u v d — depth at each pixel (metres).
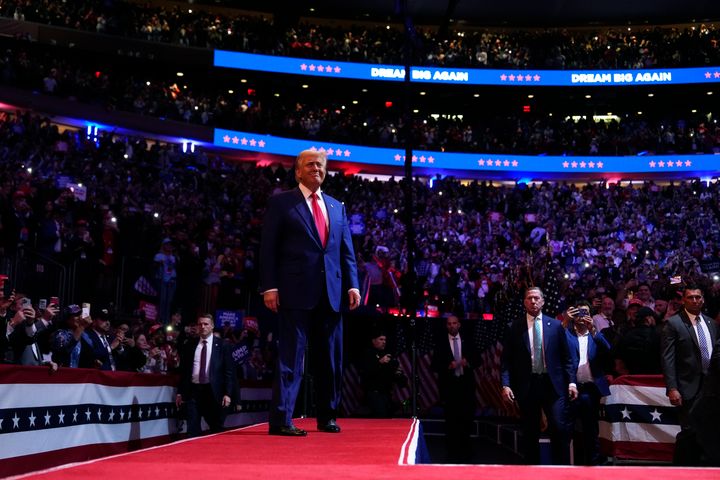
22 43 29.19
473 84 35.50
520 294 14.16
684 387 7.24
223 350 10.16
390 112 38.12
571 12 38.50
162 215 20.83
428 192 30.98
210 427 10.14
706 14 38.38
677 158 34.12
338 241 5.36
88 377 7.94
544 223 28.91
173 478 2.21
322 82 34.94
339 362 5.48
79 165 21.97
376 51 35.94
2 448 6.36
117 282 15.63
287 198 5.27
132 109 30.09
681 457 7.14
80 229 15.03
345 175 31.89
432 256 23.59
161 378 10.06
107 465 2.54
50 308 8.63
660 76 35.28
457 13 38.53
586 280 21.58
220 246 20.23
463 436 12.02
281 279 5.13
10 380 6.51
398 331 15.76
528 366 7.54
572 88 35.84
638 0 37.16
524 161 34.78
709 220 29.06
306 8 38.09
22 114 26.70
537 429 7.52
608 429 9.88
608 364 9.84
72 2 31.39
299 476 2.27
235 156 33.38
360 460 3.24
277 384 5.03
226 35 33.59
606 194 31.62
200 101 33.25
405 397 15.16
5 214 13.88
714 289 15.60
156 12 34.09
